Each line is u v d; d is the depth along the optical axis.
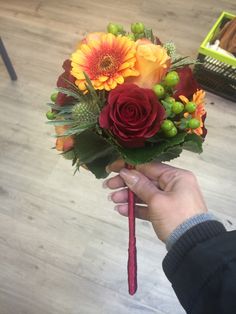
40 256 0.75
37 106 0.92
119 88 0.30
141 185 0.41
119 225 0.78
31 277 0.73
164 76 0.33
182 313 0.70
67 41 1.02
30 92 0.94
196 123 0.32
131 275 0.41
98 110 0.32
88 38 0.34
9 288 0.72
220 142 0.88
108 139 0.32
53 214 0.79
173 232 0.36
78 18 1.06
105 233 0.77
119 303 0.71
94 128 0.32
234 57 0.91
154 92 0.30
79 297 0.71
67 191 0.81
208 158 0.85
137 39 0.36
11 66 0.92
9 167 0.84
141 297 0.71
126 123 0.29
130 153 0.32
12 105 0.92
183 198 0.38
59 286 0.72
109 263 0.74
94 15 1.07
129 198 0.43
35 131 0.89
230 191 0.82
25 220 0.79
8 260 0.75
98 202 0.80
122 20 1.06
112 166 0.42
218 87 0.93
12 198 0.81
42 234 0.77
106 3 1.09
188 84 0.35
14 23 1.05
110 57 0.32
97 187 0.82
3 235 0.77
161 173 0.42
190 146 0.34
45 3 1.08
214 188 0.82
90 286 0.72
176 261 0.34
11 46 1.01
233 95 0.93
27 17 1.06
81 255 0.75
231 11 1.09
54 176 0.83
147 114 0.29
